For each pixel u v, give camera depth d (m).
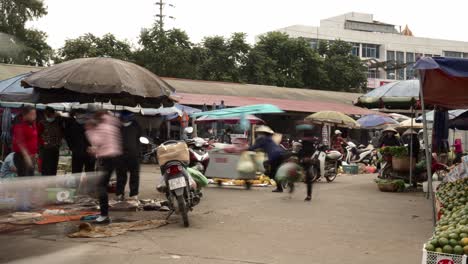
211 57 37.31
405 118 29.97
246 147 12.95
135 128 9.20
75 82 7.68
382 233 7.16
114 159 6.43
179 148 7.61
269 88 33.25
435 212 7.98
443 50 76.56
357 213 8.97
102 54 31.36
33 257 3.37
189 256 5.63
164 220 7.73
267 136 12.03
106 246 5.96
